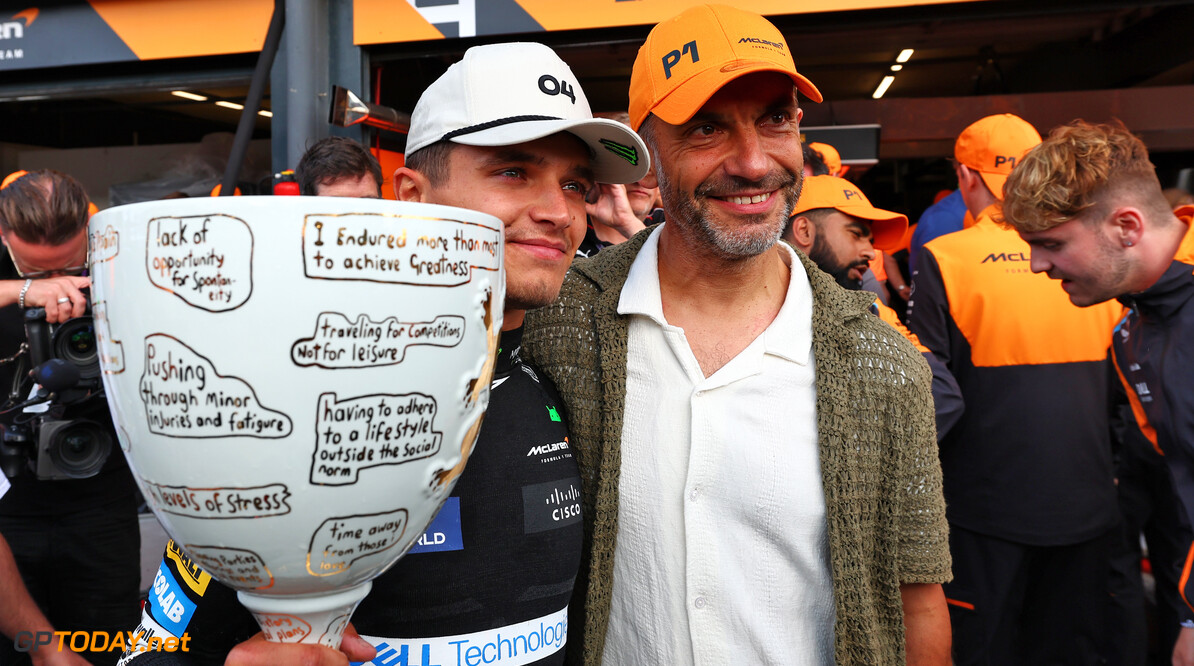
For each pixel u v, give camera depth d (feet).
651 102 3.12
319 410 1.39
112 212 1.44
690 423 3.13
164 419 1.41
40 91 10.62
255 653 1.65
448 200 2.64
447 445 1.58
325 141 7.61
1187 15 11.81
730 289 3.29
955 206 10.11
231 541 1.46
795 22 8.62
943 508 3.26
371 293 1.40
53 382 5.59
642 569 3.19
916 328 6.86
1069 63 15.17
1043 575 6.70
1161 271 4.95
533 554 2.65
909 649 3.44
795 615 3.13
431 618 2.46
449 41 9.21
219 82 10.19
